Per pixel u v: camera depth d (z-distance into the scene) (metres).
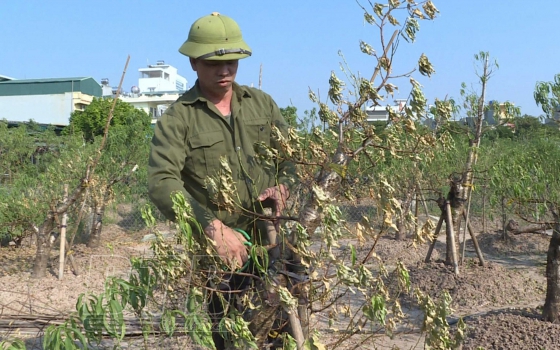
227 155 2.93
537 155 6.07
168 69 98.06
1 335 2.59
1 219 8.37
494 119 8.45
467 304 7.26
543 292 7.75
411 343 4.98
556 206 5.57
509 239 11.19
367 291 3.18
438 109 2.86
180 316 2.52
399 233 10.56
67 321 2.15
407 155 2.89
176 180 2.68
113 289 2.25
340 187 2.74
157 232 2.41
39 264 8.12
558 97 5.59
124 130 11.26
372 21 2.62
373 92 2.55
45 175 8.81
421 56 2.53
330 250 2.23
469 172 8.23
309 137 2.97
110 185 10.38
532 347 5.23
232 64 2.88
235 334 2.30
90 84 61.41
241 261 2.53
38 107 59.41
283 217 2.55
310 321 3.02
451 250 8.02
